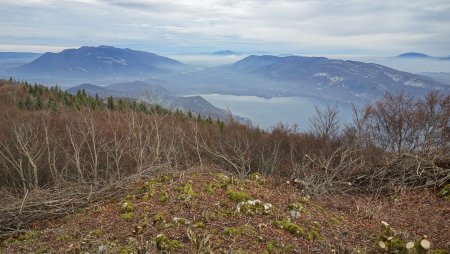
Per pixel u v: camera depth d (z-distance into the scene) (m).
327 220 7.82
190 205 7.75
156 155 14.98
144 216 7.41
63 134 22.39
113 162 17.25
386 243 6.30
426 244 5.72
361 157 13.93
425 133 18.59
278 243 6.32
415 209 9.27
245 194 8.26
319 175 11.33
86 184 11.07
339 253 6.23
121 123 24.52
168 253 5.86
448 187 9.96
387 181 11.43
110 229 7.11
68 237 7.00
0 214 8.38
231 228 6.63
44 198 9.23
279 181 10.73
